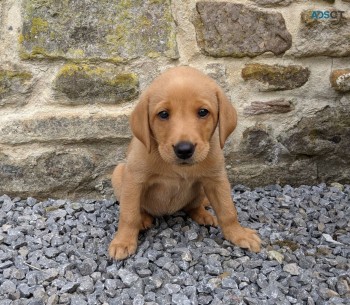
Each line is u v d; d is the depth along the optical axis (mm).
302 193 814
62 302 530
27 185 767
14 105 746
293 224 720
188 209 718
